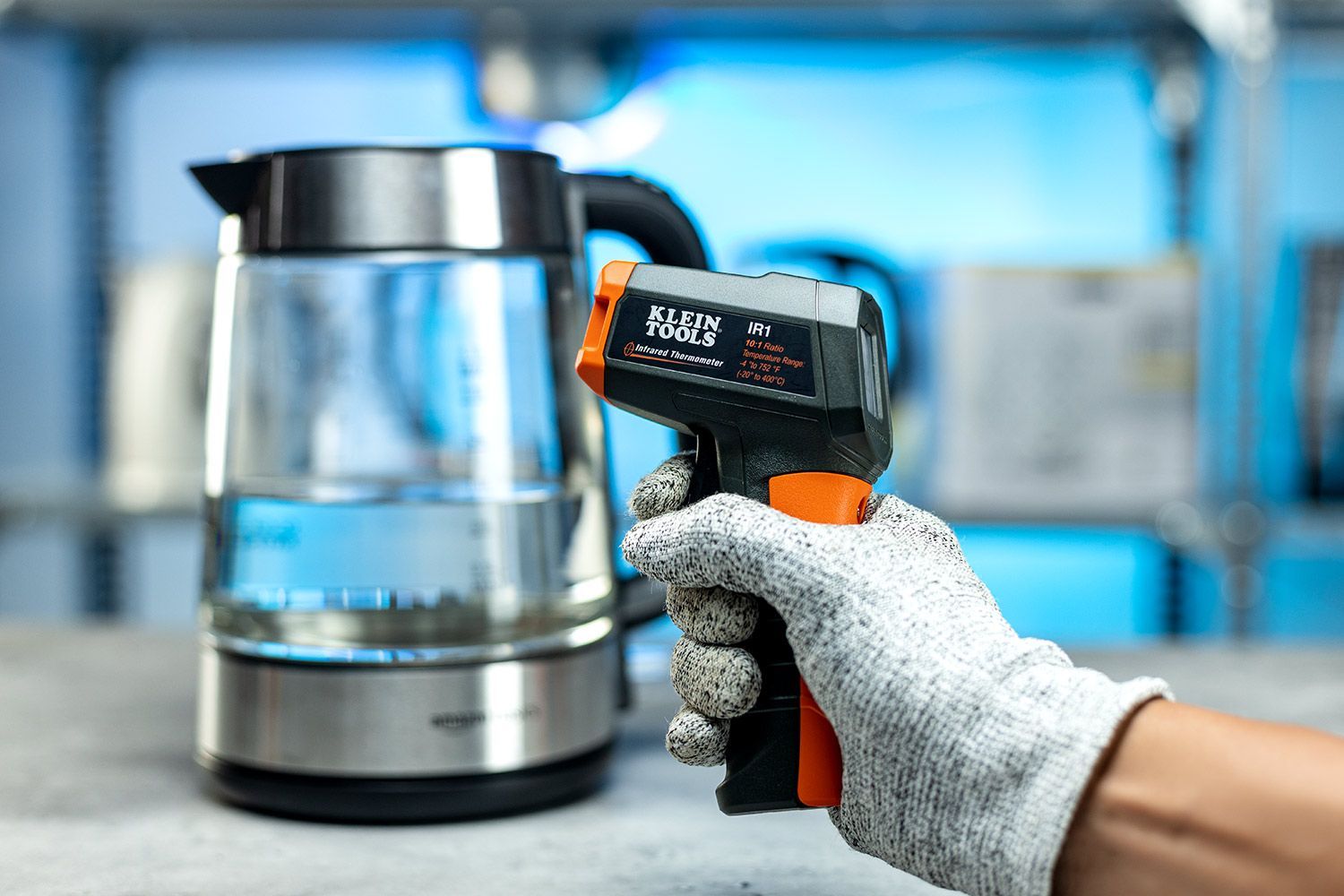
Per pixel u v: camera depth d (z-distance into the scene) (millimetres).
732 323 422
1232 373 1654
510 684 538
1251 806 332
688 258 615
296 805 537
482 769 534
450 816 540
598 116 1630
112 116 1791
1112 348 1466
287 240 528
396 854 508
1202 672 828
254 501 545
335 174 523
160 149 2080
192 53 1771
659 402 424
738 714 405
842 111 2021
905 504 446
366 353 601
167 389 1554
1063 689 362
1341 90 1852
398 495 564
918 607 379
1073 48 1746
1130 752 353
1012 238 2027
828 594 380
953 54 1786
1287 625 1897
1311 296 1510
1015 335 1460
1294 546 1729
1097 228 2020
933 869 375
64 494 1610
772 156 2025
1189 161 1655
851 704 375
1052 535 1714
